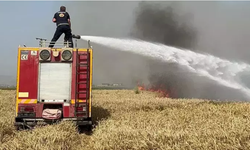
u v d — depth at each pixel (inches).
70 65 366.9
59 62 364.8
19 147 252.7
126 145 260.1
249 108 470.3
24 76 356.5
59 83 363.3
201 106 508.1
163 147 243.3
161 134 268.8
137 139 266.4
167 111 467.8
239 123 311.1
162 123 348.5
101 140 277.9
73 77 366.3
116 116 444.5
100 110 520.7
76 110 363.3
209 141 244.8
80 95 366.0
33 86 357.1
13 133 326.3
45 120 355.6
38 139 271.6
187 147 240.2
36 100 355.9
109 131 304.8
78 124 364.8
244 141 250.1
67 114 362.0
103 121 383.9
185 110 464.4
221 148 235.8
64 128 323.0
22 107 353.1
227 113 419.5
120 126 336.5
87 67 368.8
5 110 537.0
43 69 361.1
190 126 316.5
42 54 356.8
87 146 295.7
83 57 370.3
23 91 354.6
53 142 269.0
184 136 267.4
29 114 353.4
